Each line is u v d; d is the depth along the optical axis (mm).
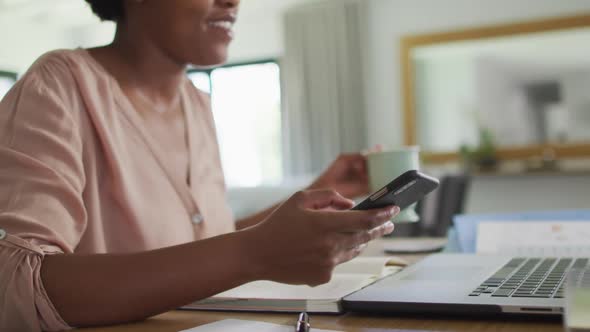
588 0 4723
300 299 705
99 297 654
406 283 770
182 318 713
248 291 787
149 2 1043
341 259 625
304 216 604
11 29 5945
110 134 959
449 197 3381
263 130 6008
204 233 1083
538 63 4875
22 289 657
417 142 5211
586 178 4816
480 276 788
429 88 5180
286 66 5590
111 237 964
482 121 5047
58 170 777
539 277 756
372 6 5336
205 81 6160
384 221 602
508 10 4934
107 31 6410
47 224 712
